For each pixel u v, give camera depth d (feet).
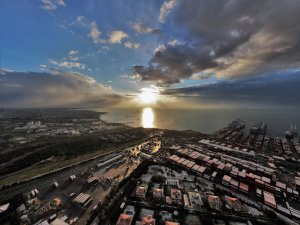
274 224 185.26
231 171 295.07
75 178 281.74
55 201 214.48
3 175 294.05
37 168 325.42
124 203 207.41
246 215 195.93
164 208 203.41
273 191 245.04
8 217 188.96
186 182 271.28
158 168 322.75
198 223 184.44
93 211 198.49
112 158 376.27
